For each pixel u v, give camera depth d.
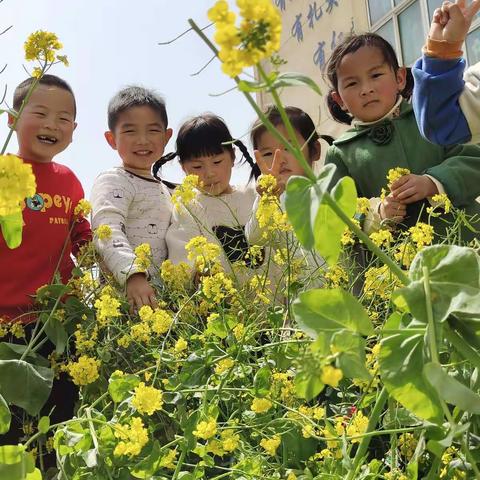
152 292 1.83
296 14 5.05
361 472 0.96
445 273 0.65
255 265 1.77
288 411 1.16
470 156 1.90
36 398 1.21
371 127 2.06
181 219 2.26
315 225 0.68
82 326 1.66
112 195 2.18
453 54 1.59
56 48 1.24
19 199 0.65
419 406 0.64
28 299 1.86
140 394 0.94
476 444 0.88
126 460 0.95
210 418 1.02
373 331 0.65
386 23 4.19
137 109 2.37
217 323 1.33
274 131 0.61
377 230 1.75
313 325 0.66
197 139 2.40
